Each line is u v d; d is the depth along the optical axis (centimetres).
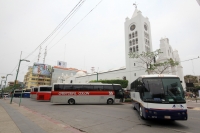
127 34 4500
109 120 933
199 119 1002
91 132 665
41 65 5903
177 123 866
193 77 6331
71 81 6675
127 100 2680
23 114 1148
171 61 2645
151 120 938
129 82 4081
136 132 668
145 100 844
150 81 887
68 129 693
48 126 745
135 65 4003
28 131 645
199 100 3225
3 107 1661
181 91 828
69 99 2105
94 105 2020
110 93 2212
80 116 1084
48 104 2198
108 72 4934
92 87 2195
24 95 4581
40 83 7594
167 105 784
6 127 716
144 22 4338
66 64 9394
